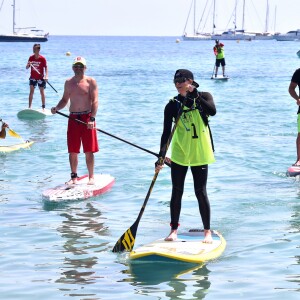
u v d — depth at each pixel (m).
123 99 30.72
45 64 24.59
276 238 9.65
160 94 33.34
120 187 12.91
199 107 9.16
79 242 9.55
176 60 78.06
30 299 7.51
